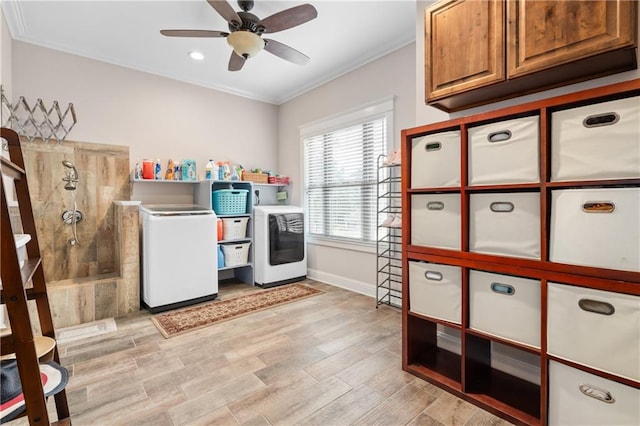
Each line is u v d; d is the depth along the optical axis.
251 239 3.97
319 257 4.12
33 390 0.85
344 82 3.69
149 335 2.43
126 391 1.72
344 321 2.73
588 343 1.23
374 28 2.84
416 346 1.98
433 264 1.77
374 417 1.52
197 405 1.60
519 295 1.44
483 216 1.56
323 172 4.04
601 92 1.19
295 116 4.42
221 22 2.68
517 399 1.59
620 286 1.15
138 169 3.32
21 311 0.84
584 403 1.25
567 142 1.29
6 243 0.81
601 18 1.21
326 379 1.84
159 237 2.91
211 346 2.25
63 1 2.36
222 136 4.15
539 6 1.37
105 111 3.27
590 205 1.23
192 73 3.72
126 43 3.00
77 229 3.04
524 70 1.42
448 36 1.70
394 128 3.18
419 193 1.83
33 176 2.83
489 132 1.53
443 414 1.54
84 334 2.45
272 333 2.47
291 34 2.92
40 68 2.92
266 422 1.48
